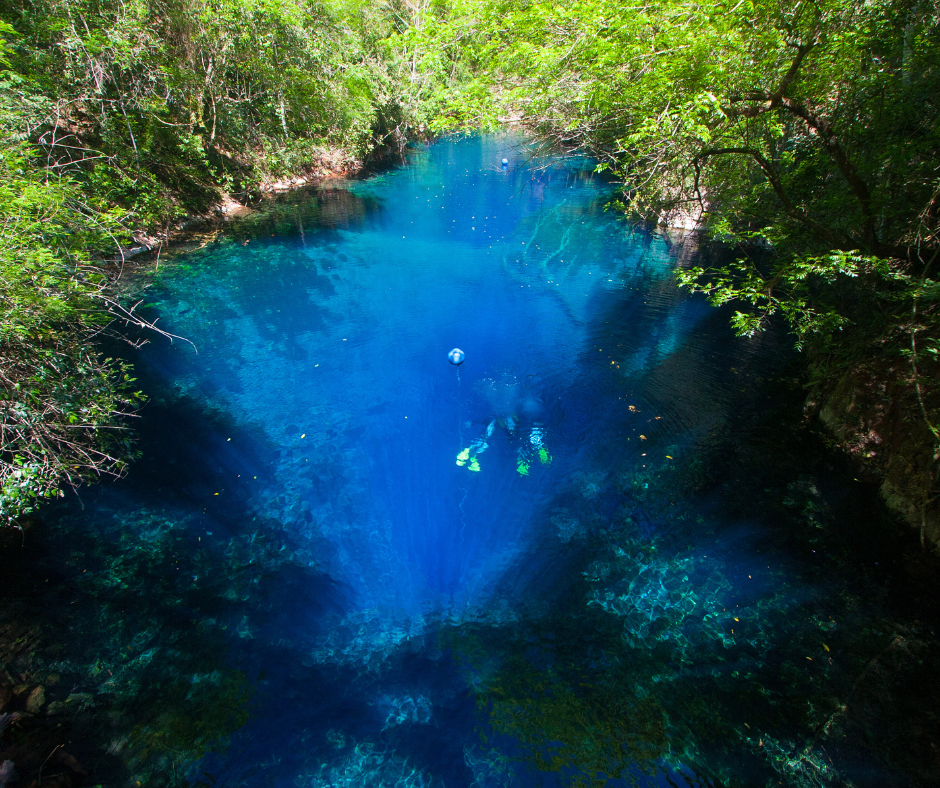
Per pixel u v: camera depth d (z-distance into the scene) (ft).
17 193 17.24
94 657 13.51
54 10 28.71
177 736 11.93
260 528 17.70
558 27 23.95
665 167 21.53
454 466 20.52
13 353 15.43
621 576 16.03
